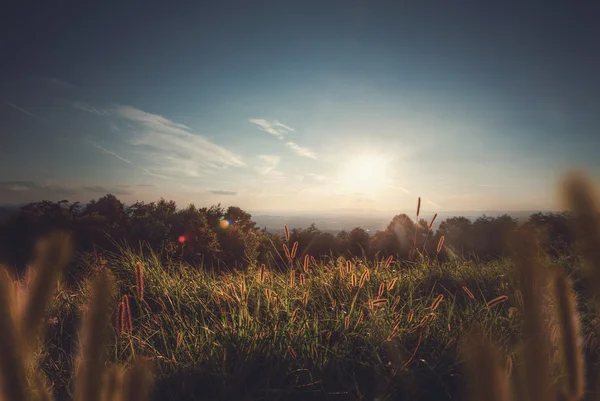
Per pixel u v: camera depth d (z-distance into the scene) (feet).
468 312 11.25
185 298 13.08
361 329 10.26
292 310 11.32
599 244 1.62
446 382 8.17
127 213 33.27
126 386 2.07
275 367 8.67
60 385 7.74
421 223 18.81
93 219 28.07
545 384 1.91
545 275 2.03
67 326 10.41
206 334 10.00
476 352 1.73
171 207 35.19
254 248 34.12
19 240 25.45
